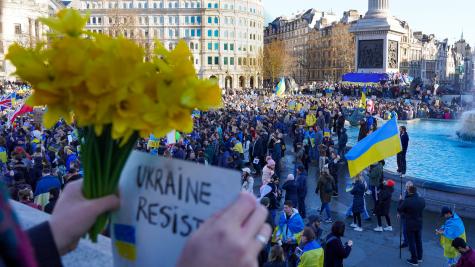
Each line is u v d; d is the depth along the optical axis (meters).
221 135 25.89
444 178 20.86
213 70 129.50
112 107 1.48
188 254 1.30
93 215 1.61
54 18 1.58
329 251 9.13
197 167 1.54
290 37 169.12
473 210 15.45
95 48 1.48
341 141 26.08
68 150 16.41
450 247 10.35
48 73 1.50
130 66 1.46
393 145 12.92
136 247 1.69
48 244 1.54
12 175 12.54
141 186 1.67
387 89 69.00
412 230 11.73
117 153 1.61
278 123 33.78
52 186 10.69
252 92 89.81
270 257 7.79
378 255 12.46
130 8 125.06
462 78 123.31
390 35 72.19
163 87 1.49
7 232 0.93
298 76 159.75
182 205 1.57
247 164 25.16
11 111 27.86
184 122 1.52
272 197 13.09
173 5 127.31
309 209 17.19
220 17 129.00
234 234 1.30
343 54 121.00
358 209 14.54
